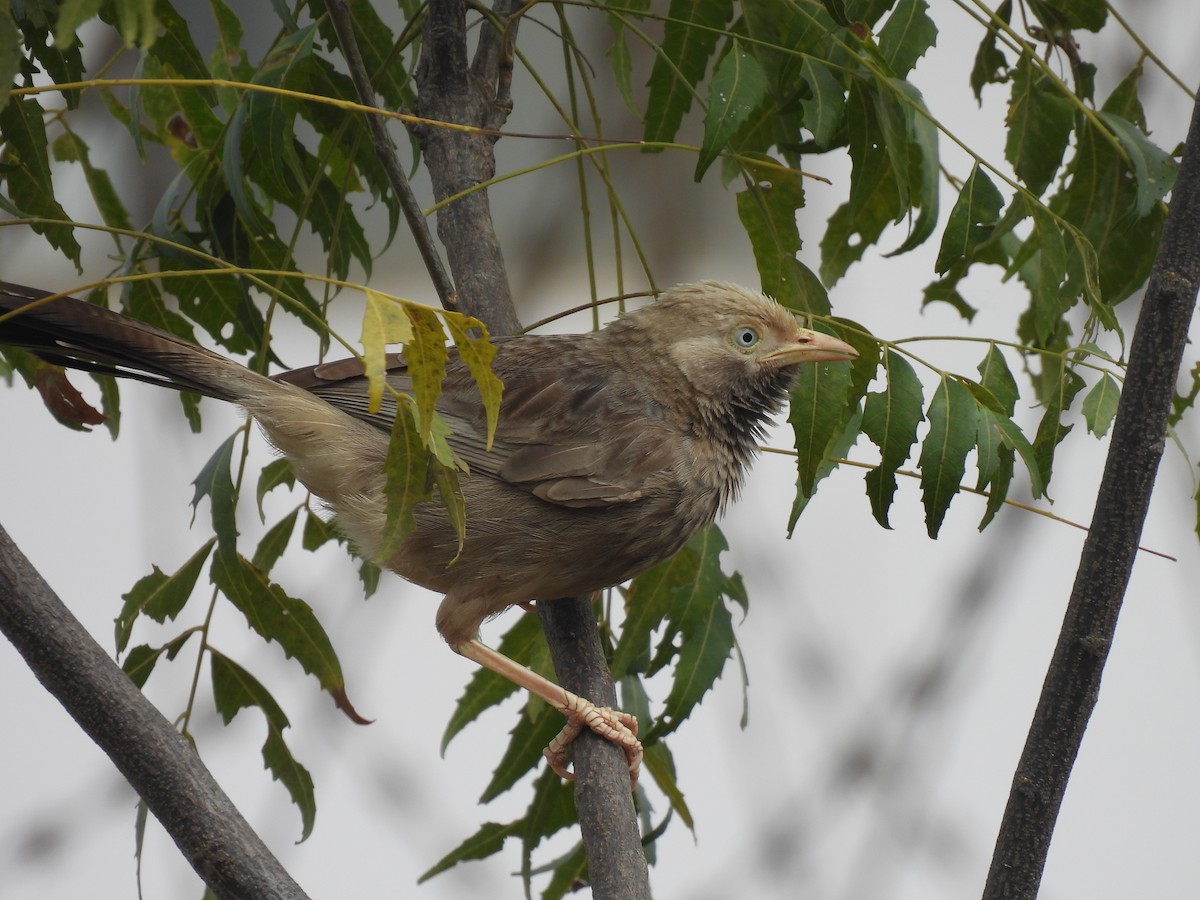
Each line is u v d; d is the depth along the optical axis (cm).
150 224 982
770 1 904
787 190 948
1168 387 684
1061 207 1038
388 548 636
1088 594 692
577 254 1694
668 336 1000
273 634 930
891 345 851
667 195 1720
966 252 866
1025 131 998
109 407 978
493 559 945
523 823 1009
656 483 954
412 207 862
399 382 955
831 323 859
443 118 991
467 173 989
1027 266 1080
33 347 848
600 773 858
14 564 632
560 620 953
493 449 951
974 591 758
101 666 637
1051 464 895
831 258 1021
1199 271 684
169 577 952
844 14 842
